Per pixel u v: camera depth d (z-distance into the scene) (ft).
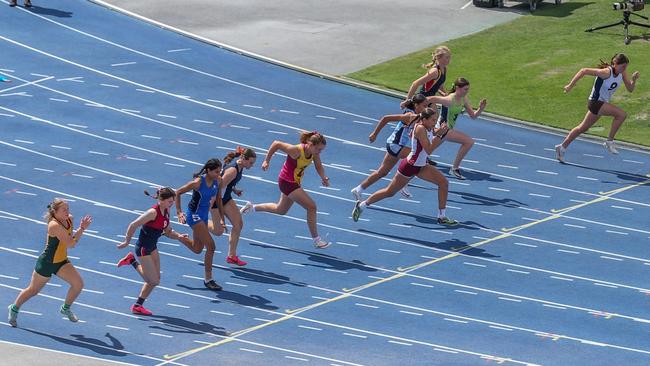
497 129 142.51
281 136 136.87
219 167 93.71
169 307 93.40
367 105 149.18
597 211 117.70
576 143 138.51
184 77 156.35
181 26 179.42
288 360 84.07
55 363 80.89
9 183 119.75
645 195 122.52
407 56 168.66
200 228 94.53
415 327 91.15
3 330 87.30
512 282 100.53
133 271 100.89
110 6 186.80
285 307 94.12
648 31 176.76
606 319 93.61
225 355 84.53
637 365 85.10
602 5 191.72
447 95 122.11
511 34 178.40
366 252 105.91
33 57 160.56
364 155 131.75
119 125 137.90
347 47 172.24
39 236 107.55
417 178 125.49
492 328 91.30
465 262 104.27
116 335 87.56
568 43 172.76
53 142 131.64
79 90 148.97
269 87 154.30
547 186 124.36
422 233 110.52
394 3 195.93
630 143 138.21
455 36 178.40
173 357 83.92
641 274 102.94
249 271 101.14
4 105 142.31
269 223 111.86
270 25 181.88
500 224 113.39
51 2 185.88
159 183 121.29
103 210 113.80
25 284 97.14
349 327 90.63
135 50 166.50
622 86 154.10
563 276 102.06
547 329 91.40
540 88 155.43
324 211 115.24
